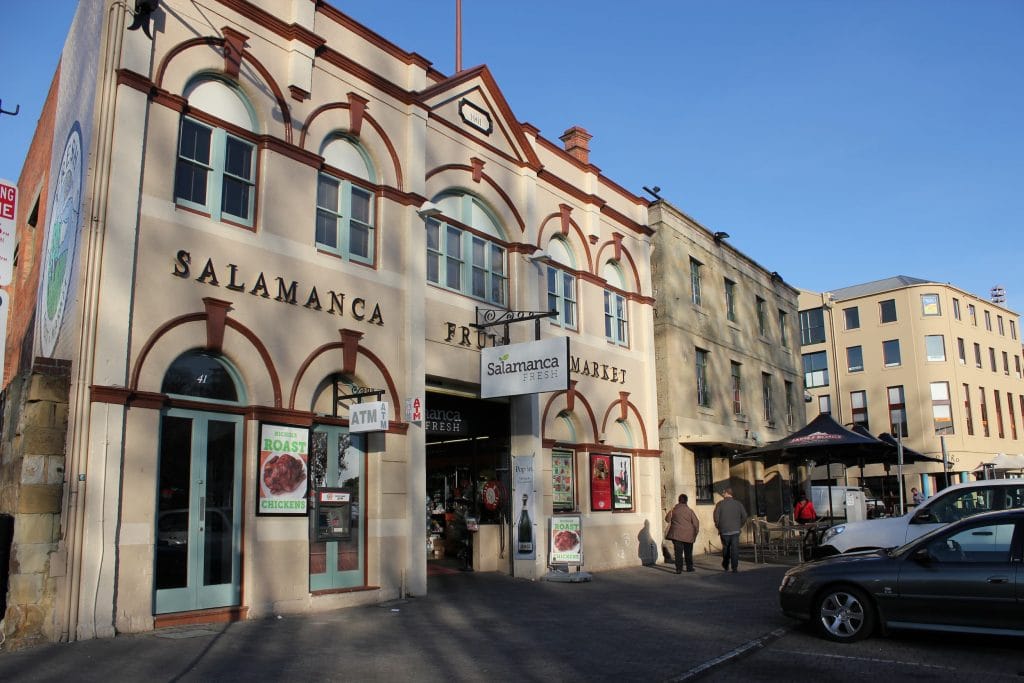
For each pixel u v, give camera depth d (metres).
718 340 26.30
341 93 14.10
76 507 9.64
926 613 9.18
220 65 12.12
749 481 26.59
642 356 21.97
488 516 18.58
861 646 9.38
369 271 14.12
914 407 49.94
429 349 15.28
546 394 18.14
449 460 20.02
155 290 10.83
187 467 11.01
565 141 21.83
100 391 9.98
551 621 11.46
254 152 12.56
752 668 8.41
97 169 10.39
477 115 17.45
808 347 54.78
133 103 10.84
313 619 11.50
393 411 14.18
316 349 12.90
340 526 13.16
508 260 17.94
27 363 14.51
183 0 11.75
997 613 8.80
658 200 24.16
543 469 17.77
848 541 13.09
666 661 8.62
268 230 12.41
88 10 12.03
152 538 10.32
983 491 12.42
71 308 10.66
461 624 11.19
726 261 27.75
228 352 11.59
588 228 20.58
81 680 7.60
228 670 8.11
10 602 9.43
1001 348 55.88
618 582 16.64
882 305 52.22
